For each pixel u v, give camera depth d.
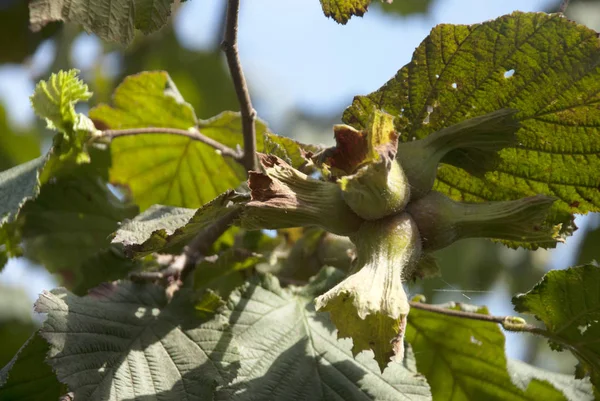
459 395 0.56
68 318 0.50
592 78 0.48
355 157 0.46
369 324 0.45
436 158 0.48
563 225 0.50
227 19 0.51
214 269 0.54
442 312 0.53
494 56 0.49
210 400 0.49
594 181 0.50
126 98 0.59
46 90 0.52
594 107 0.49
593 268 0.50
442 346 0.56
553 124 0.49
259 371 0.50
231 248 0.55
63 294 0.51
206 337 0.50
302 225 0.47
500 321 0.52
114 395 0.48
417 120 0.50
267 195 0.46
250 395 0.49
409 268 0.47
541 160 0.50
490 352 0.55
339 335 0.45
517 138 0.50
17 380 0.50
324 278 0.53
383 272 0.46
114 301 0.51
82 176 0.59
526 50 0.49
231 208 0.47
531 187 0.50
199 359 0.50
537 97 0.49
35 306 0.50
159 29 0.49
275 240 0.57
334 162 0.47
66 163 0.57
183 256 0.53
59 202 0.59
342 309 0.45
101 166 0.59
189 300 0.51
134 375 0.49
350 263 0.54
